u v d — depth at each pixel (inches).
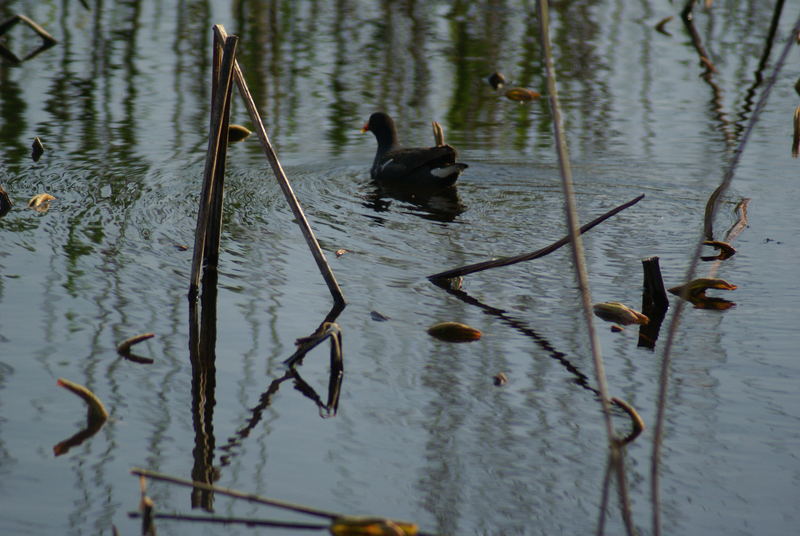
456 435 319.0
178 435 315.3
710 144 692.7
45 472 290.0
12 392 335.9
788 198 583.8
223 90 414.9
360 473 295.7
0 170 609.0
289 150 696.4
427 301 434.9
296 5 1143.0
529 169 657.0
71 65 864.9
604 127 737.6
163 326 396.8
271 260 481.1
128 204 558.6
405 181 636.7
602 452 308.8
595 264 486.0
